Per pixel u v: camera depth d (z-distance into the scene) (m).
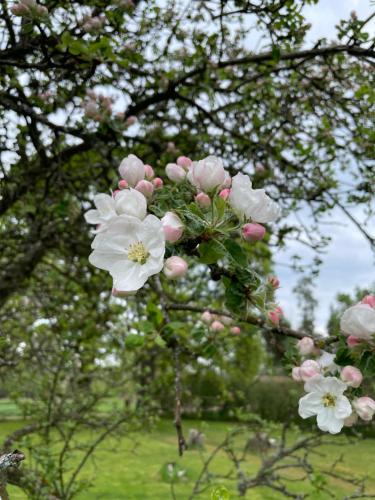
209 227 1.23
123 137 3.45
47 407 4.21
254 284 1.39
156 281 2.37
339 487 5.45
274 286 1.62
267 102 4.18
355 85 3.69
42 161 3.50
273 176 4.23
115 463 7.77
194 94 3.92
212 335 2.34
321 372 1.56
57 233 4.23
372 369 1.36
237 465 4.45
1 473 1.23
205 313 2.36
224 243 1.25
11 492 4.58
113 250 1.18
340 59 3.49
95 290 5.07
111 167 3.16
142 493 6.26
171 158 3.78
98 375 5.00
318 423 1.38
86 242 4.30
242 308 1.42
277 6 2.83
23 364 4.64
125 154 3.74
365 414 1.40
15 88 2.84
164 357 5.21
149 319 2.24
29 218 4.09
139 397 4.77
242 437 8.84
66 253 4.81
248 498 5.59
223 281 1.42
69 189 3.78
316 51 2.91
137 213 1.27
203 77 3.63
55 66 2.46
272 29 2.93
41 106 2.92
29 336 4.77
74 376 4.85
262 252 4.69
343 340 1.43
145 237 1.18
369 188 3.66
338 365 1.47
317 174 4.03
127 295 1.17
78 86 3.12
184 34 3.58
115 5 2.78
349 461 6.01
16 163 3.26
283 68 3.44
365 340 1.35
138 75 3.57
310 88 3.94
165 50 3.56
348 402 1.38
